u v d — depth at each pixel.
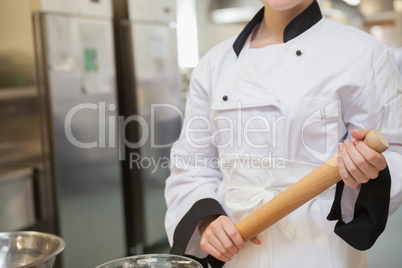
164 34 4.21
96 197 3.59
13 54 3.27
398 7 7.02
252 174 1.26
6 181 3.05
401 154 1.21
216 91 1.36
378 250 3.68
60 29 3.30
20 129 3.31
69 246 3.39
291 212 1.17
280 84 1.25
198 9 5.12
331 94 1.20
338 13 6.14
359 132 1.05
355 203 1.15
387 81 1.21
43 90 3.23
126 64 3.93
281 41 1.32
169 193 1.44
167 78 4.25
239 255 1.29
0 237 1.28
